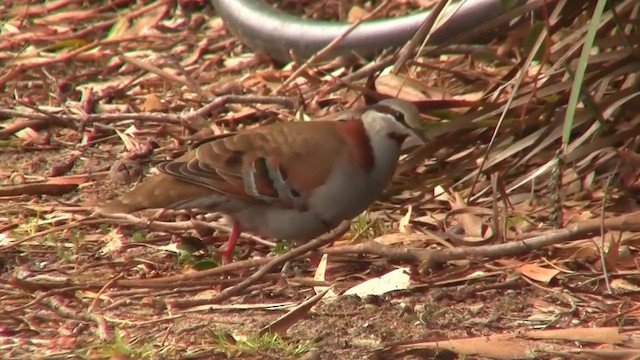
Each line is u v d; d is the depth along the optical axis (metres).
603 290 10.19
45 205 12.83
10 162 14.39
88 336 9.67
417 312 9.82
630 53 11.95
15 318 10.00
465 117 12.14
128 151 14.52
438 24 11.82
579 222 10.96
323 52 13.76
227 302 10.23
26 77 16.95
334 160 10.50
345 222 10.86
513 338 9.26
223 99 14.65
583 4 12.34
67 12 18.98
